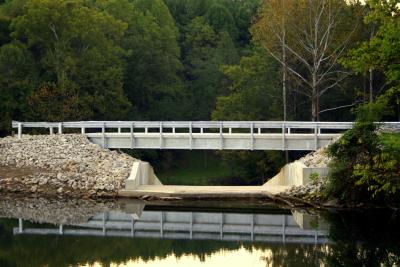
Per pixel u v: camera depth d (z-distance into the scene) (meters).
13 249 26.84
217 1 95.94
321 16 53.56
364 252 25.58
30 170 40.78
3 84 58.09
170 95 74.50
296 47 56.06
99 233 30.19
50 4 60.56
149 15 75.69
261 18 59.72
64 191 38.53
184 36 87.12
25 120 58.19
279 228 31.14
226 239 29.25
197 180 66.81
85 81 62.53
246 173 62.97
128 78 72.12
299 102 61.06
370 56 21.39
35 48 63.62
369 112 23.95
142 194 37.56
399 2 21.55
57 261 24.81
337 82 52.88
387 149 23.55
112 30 67.69
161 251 26.83
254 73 59.84
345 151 33.66
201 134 42.50
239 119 59.22
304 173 36.62
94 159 41.47
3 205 36.69
